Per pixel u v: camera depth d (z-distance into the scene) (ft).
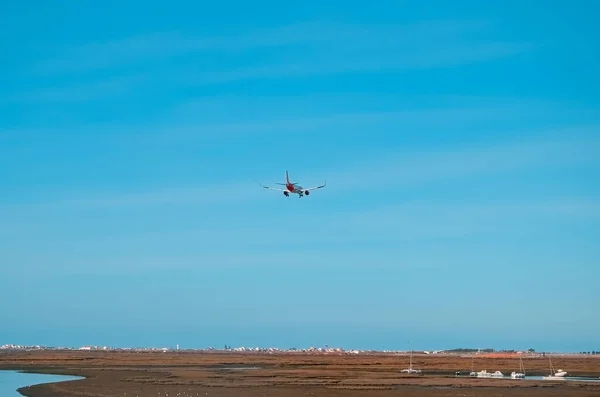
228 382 545.03
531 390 474.49
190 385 511.40
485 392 457.27
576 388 493.77
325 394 438.40
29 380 588.09
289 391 459.73
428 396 428.15
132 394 435.94
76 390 464.65
